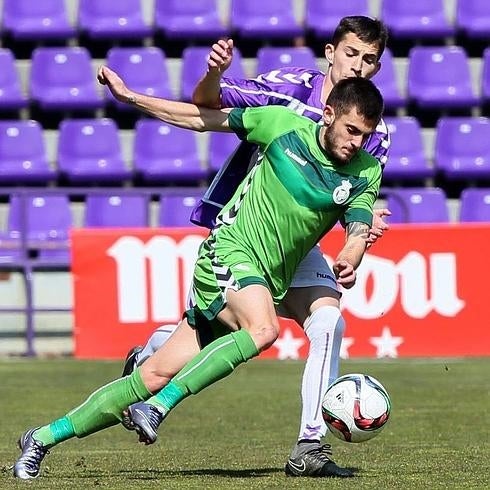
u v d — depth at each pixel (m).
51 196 45.34
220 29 56.22
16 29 55.78
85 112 54.97
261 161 17.67
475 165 52.62
